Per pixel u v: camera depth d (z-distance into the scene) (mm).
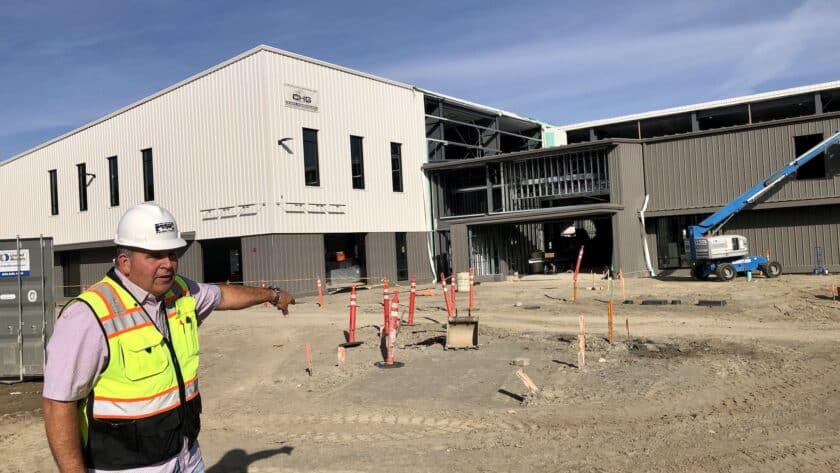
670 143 29203
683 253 28984
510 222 31203
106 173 33688
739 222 27922
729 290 21703
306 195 27391
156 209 3129
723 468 6105
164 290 3131
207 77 28078
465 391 9539
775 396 8617
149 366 3018
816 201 26109
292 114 27031
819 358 10820
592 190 29234
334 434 7801
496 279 31719
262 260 26094
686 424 7547
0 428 8820
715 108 36031
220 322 19188
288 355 13406
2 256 12039
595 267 34875
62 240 37031
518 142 44000
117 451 2963
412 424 8070
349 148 29781
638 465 6273
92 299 2914
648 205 29609
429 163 34250
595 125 40500
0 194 41781
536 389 9086
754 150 27469
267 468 6629
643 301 19203
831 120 25969
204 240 28438
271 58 26234
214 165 27844
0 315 12078
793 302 17953
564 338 13680
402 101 33094
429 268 34156
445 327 15859
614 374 10148
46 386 2787
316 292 27312
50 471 6973
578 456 6605
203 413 9133
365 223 30328
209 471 6598
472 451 6910
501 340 13789
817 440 6797
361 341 14312
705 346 12242
